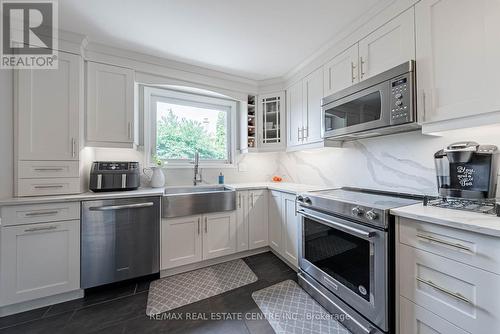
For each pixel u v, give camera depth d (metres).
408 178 1.62
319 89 2.12
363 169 1.98
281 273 2.08
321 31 1.79
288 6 1.50
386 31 1.45
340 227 1.40
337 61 1.88
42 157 1.70
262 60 2.30
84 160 1.97
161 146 2.64
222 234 2.29
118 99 2.06
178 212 2.04
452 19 1.12
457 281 0.90
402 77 1.29
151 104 2.56
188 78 2.43
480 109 1.02
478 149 1.13
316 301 1.65
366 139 1.95
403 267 1.10
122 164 2.04
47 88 1.72
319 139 2.13
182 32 1.81
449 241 0.92
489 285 0.81
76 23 1.68
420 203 1.28
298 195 1.88
